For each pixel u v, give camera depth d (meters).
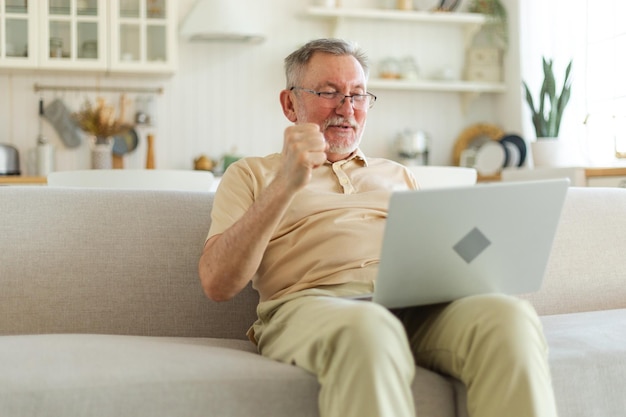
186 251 2.10
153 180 2.91
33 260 1.99
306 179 1.57
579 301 2.30
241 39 5.16
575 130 4.73
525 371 1.36
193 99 5.21
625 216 2.43
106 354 1.50
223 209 1.84
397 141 5.35
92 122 4.90
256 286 1.91
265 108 5.28
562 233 2.33
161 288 2.06
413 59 5.34
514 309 1.41
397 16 5.25
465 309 1.48
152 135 5.08
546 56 4.99
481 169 5.09
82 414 1.35
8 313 1.95
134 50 4.91
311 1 5.31
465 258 1.55
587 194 2.43
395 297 1.54
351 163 2.03
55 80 5.05
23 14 4.77
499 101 5.55
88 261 2.02
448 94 5.52
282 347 1.56
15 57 4.76
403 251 1.48
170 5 4.92
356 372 1.31
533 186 1.52
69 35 4.84
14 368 1.41
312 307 1.53
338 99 1.98
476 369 1.42
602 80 4.50
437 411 1.48
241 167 1.94
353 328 1.33
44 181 4.50
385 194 1.96
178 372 1.41
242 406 1.41
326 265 1.81
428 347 1.56
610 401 1.60
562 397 1.56
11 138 5.01
